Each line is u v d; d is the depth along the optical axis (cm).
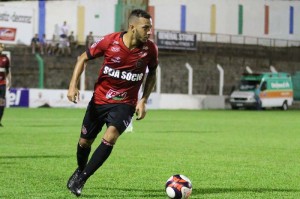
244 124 6838
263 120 7888
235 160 3188
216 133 5259
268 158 3319
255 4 15162
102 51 1928
